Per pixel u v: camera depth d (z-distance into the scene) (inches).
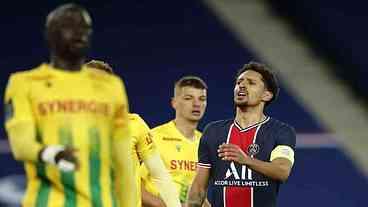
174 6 2171.5
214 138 806.5
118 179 528.1
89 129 500.7
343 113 2003.0
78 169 472.1
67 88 502.3
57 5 2167.8
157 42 2096.5
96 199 500.1
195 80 1048.2
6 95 505.0
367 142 1911.9
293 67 2122.3
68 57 503.5
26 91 498.6
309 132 1936.5
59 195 498.6
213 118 1942.7
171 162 1028.5
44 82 501.7
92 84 510.0
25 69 2078.0
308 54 2161.7
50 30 494.9
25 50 2105.1
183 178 1027.9
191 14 2155.5
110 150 513.0
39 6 2169.0
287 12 2239.2
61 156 470.3
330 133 1925.4
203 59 2066.9
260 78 800.3
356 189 1796.3
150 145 780.0
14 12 2161.7
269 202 781.3
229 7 2239.2
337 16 2185.0
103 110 508.4
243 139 796.0
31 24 2144.4
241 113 807.1
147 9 2158.0
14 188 1770.4
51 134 495.5
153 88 2017.7
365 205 1776.6
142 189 967.0
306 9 2218.3
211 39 2105.1
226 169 792.3
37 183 503.2
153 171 735.7
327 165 1824.6
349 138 1915.6
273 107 1975.9
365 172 1815.9
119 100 517.7
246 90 796.0
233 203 787.4
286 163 772.6
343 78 2113.7
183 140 1041.5
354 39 2149.4
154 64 2057.1
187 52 2079.2
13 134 490.6
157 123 1963.6
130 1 2176.4
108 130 510.9
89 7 2164.1
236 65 2060.8
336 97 2044.8
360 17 2170.3
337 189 1796.3
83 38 495.2
